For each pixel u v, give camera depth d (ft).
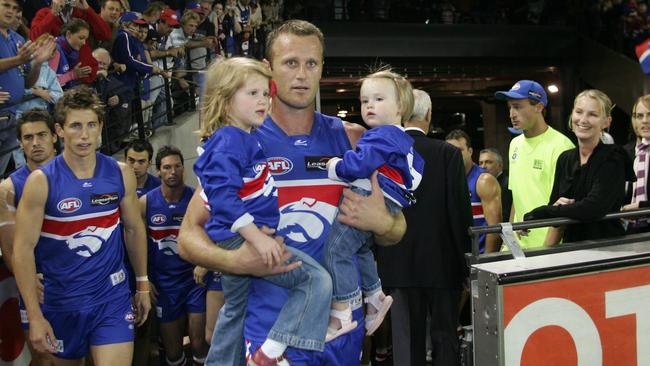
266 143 6.90
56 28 19.04
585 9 54.75
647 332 8.63
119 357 10.49
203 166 6.24
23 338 11.94
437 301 11.05
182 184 14.03
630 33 53.42
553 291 8.02
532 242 13.08
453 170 10.89
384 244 7.50
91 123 10.11
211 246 6.60
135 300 11.55
